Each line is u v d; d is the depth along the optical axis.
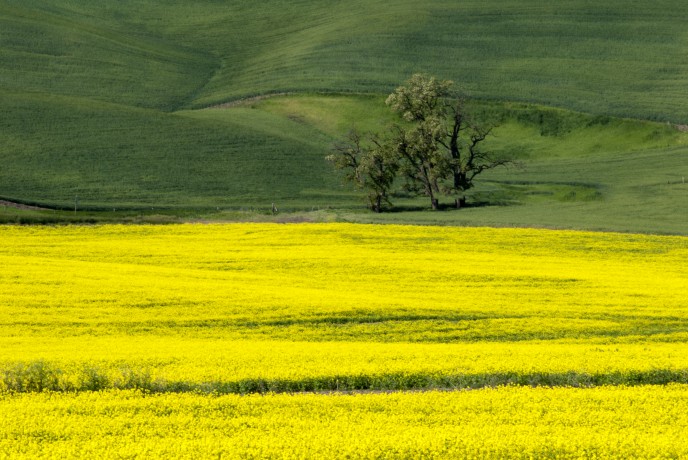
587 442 27.56
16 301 55.62
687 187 145.50
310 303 56.41
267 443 27.17
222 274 68.69
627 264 79.25
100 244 86.12
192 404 32.22
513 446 27.02
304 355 40.66
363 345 45.16
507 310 56.59
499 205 139.75
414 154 140.88
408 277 69.62
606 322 53.53
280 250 83.44
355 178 136.88
